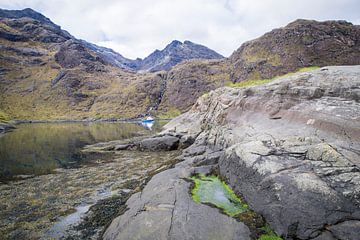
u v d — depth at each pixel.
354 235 13.43
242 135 29.47
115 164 39.12
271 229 15.98
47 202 24.22
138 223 16.59
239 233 15.38
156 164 38.50
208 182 23.50
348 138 19.80
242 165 21.41
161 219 16.64
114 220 18.36
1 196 25.81
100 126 114.12
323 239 13.96
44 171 35.44
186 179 23.80
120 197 24.80
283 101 29.80
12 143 60.09
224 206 18.73
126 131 88.75
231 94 45.72
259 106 33.00
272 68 159.38
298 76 31.00
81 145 57.25
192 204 18.33
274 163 19.19
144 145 50.28
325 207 14.91
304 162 18.33
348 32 150.50
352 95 24.05
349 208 14.50
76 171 35.28
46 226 19.55
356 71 27.33
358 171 16.03
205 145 40.31
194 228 15.63
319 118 23.31
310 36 158.62
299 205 15.56
